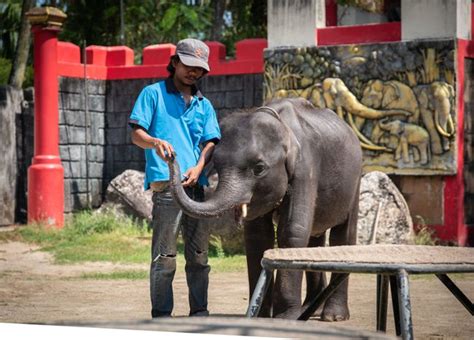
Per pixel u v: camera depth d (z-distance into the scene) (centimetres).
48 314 775
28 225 1548
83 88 1745
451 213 1370
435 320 746
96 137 1762
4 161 1706
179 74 586
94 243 1390
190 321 136
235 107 1608
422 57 1372
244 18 2398
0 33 2684
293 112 667
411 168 1386
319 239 752
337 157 689
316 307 382
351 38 1445
